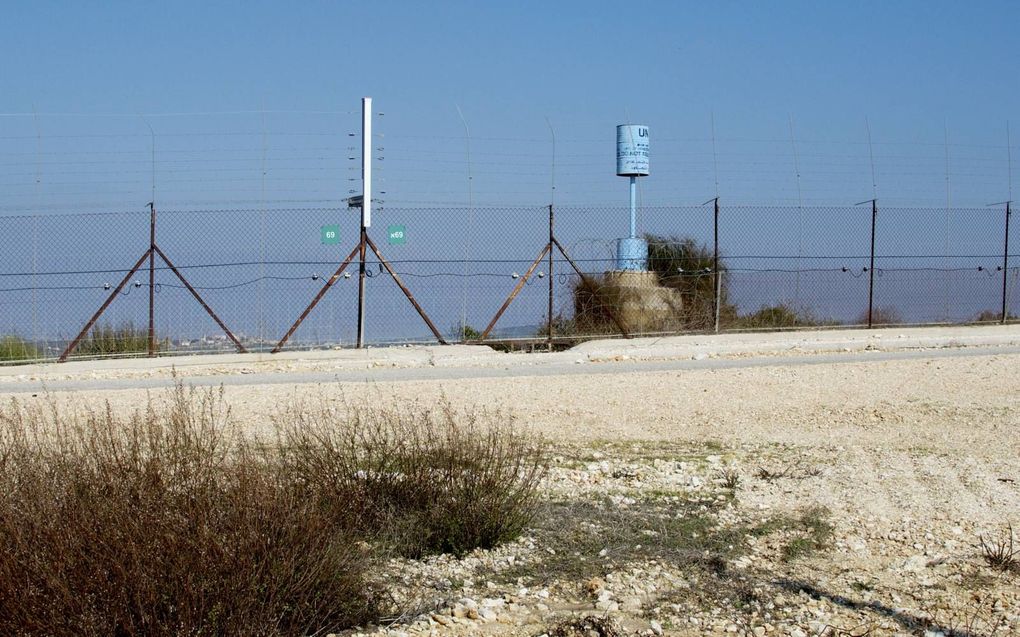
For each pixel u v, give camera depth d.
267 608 6.04
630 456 10.65
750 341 19.81
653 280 21.56
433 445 8.60
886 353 18.92
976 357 17.75
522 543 8.16
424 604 6.96
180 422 7.79
